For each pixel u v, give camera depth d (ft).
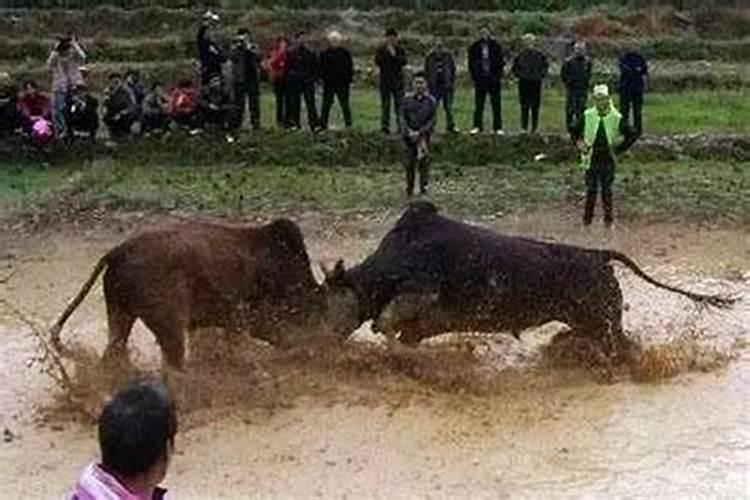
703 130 96.58
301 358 51.24
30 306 59.93
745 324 56.85
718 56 126.82
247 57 89.97
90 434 45.98
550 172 85.35
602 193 73.05
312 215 75.51
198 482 41.78
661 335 55.16
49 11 127.65
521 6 139.44
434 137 88.63
